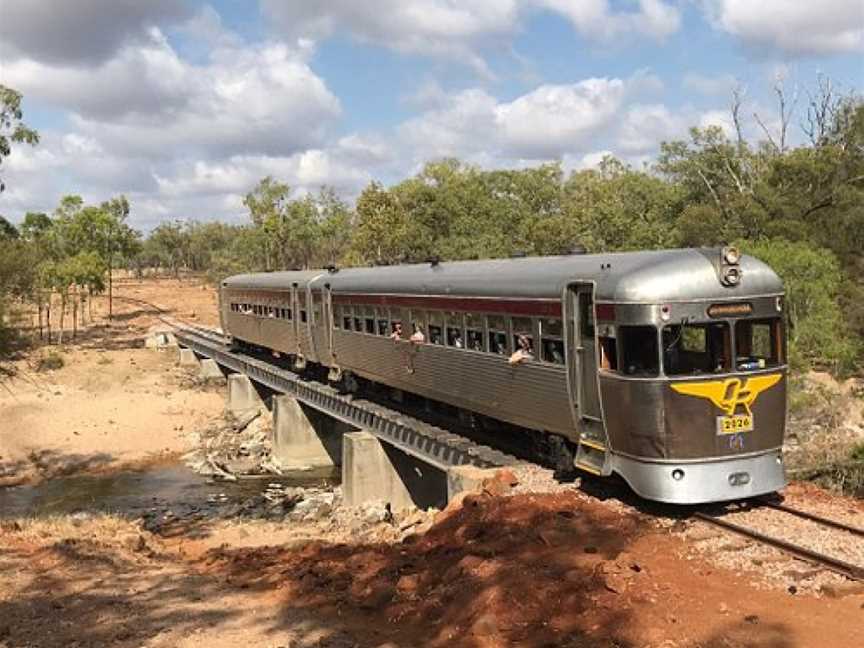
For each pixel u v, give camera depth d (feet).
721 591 35.88
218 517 87.61
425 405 81.71
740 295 46.39
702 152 194.70
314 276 103.24
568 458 54.54
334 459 113.80
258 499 95.55
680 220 156.25
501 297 59.00
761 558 39.04
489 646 32.94
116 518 70.28
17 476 112.57
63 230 252.83
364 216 207.62
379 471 81.30
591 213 182.60
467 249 203.10
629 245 169.17
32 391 149.48
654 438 45.27
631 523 45.11
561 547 42.52
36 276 152.05
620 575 37.47
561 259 56.34
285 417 111.55
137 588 45.88
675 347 45.34
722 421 45.52
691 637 31.68
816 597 34.88
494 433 68.49
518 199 262.06
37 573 48.83
